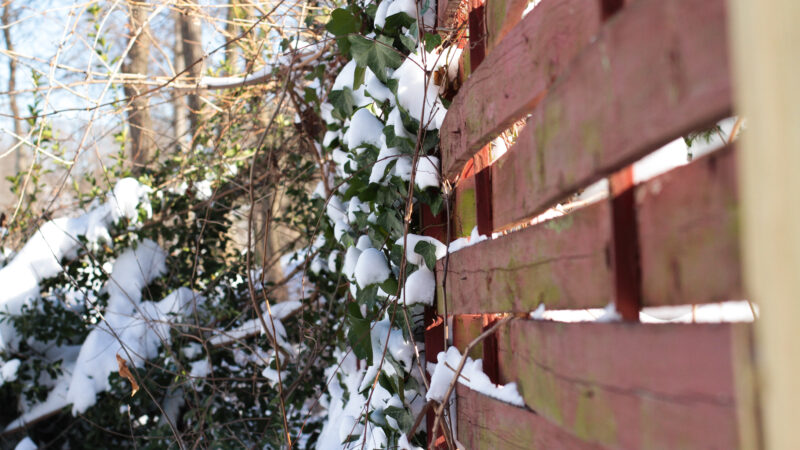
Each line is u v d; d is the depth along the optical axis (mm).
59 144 4891
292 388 3490
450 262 2270
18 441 4695
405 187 2496
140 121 5953
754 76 504
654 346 826
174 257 5023
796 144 469
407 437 2359
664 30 761
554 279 1249
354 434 2846
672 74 747
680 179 840
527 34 1373
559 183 1142
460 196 2328
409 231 2680
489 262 1752
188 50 7570
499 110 1567
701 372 724
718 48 663
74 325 4668
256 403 4414
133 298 4766
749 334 644
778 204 485
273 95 4859
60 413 4707
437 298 2439
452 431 2189
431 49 2322
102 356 4496
